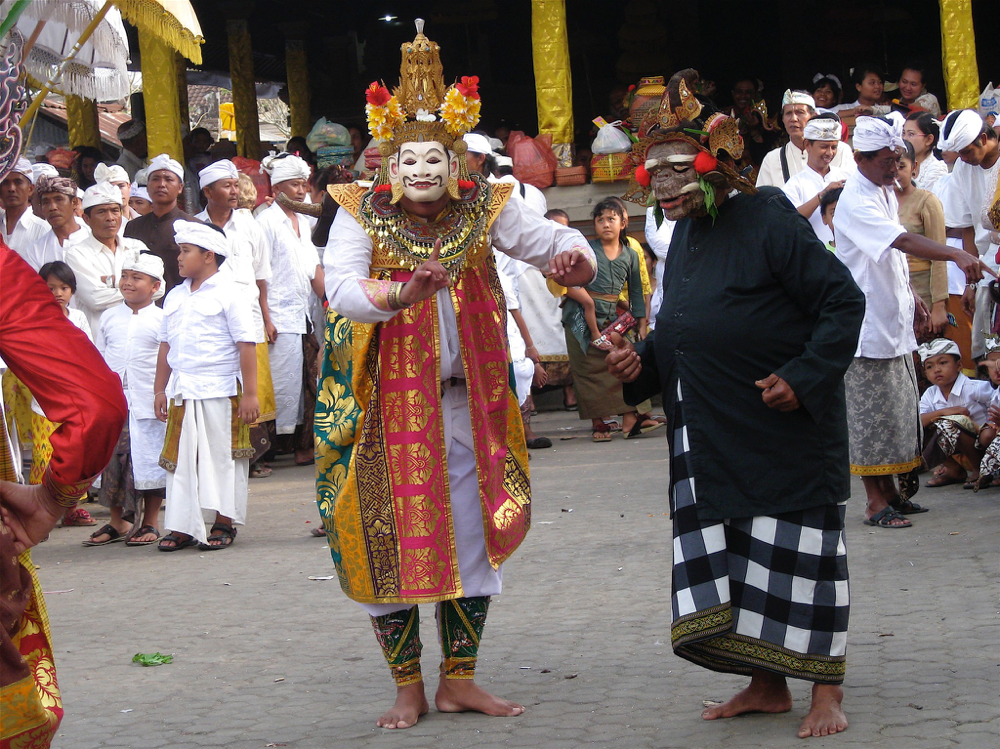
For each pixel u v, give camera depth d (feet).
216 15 73.97
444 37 72.43
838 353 11.66
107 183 30.04
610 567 19.40
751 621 12.07
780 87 68.59
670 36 68.23
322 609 18.11
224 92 131.23
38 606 9.37
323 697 13.87
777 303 12.06
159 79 46.70
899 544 19.57
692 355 12.15
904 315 20.95
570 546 21.21
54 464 8.65
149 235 31.35
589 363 34.88
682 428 12.24
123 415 8.80
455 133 12.86
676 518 12.23
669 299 12.53
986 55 67.10
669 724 12.23
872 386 20.94
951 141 26.43
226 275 24.06
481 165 26.37
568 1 71.15
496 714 12.92
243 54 71.97
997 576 16.89
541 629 16.11
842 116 39.88
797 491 11.87
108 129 85.92
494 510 13.05
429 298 12.94
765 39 68.80
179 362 23.40
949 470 24.85
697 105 11.87
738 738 11.68
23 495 8.85
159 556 23.38
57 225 30.94
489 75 72.33
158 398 23.97
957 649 13.85
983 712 11.78
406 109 12.85
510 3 71.82
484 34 71.87
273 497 29.76
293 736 12.53
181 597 19.45
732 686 13.39
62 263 27.17
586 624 16.20
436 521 12.77
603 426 35.42
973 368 28.48
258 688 14.33
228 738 12.54
